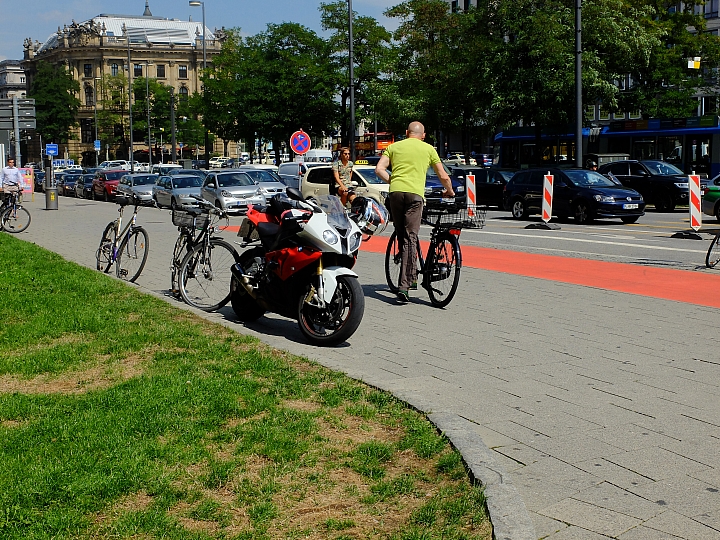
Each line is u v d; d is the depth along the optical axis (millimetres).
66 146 129250
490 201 34375
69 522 3850
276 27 48094
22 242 18125
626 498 4426
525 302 10445
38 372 6676
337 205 8250
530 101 37188
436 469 4637
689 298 10680
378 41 46469
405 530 3869
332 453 4828
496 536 3775
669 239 18844
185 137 106562
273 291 8492
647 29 40406
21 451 4746
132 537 3748
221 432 5109
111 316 8906
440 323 9156
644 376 6879
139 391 5891
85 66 140375
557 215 26078
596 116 54750
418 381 6715
